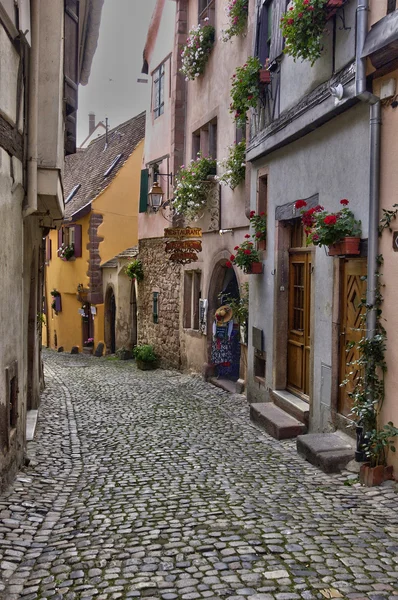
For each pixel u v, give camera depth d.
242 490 5.51
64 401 10.92
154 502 5.22
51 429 8.52
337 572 3.66
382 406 5.51
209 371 12.74
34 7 6.08
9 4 5.07
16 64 5.55
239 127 10.38
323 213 6.21
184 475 6.14
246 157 9.81
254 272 9.33
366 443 5.64
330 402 6.85
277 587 3.48
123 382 13.45
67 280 24.67
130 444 7.63
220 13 12.23
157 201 14.55
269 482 5.75
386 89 5.38
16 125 5.61
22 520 4.78
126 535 4.42
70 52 8.77
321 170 7.05
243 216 10.80
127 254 19.56
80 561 3.97
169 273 15.48
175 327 15.05
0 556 4.07
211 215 12.56
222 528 4.47
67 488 5.77
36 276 9.53
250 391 10.05
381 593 3.38
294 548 4.04
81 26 10.28
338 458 6.01
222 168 11.93
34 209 6.25
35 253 9.27
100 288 21.97
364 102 5.85
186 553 4.02
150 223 17.02
